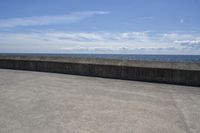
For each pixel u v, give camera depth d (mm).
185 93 6090
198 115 3936
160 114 3945
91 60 9867
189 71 7562
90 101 4812
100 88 6547
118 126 3264
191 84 7531
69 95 5402
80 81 7984
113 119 3586
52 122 3369
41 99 4906
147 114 3924
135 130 3119
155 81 8188
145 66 8391
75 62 10117
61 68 10594
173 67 7930
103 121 3473
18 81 7621
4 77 8633
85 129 3104
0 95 5254
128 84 7535
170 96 5609
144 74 8375
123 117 3711
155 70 8164
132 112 4023
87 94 5582
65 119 3527
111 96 5395
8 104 4414
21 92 5656
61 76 9375
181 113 4043
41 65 11297
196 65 7648
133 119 3617
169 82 7926
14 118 3533
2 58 12891
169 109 4301
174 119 3676
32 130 3025
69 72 10328
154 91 6281
